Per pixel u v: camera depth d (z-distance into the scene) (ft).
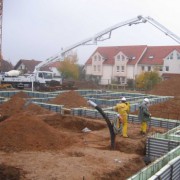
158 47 173.78
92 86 151.64
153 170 26.96
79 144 38.22
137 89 146.00
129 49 178.60
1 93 94.07
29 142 35.35
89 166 29.91
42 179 26.58
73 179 26.71
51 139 36.63
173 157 31.07
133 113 59.57
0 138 35.40
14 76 131.03
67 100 70.79
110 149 38.14
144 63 167.53
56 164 30.01
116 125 41.22
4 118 52.85
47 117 54.08
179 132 42.47
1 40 145.07
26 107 61.77
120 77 174.70
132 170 31.07
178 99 68.23
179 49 164.04
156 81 144.36
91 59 190.39
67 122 51.83
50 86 129.08
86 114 59.47
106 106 72.84
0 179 27.73
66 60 181.16
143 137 43.50
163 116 59.16
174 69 161.27
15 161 30.66
